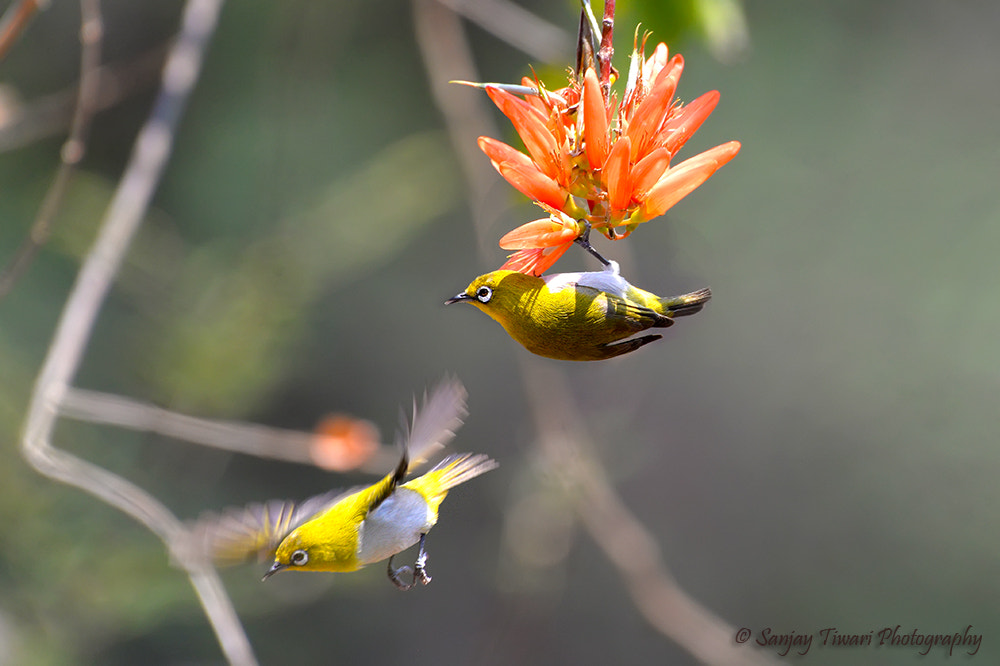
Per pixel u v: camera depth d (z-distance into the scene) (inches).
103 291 228.8
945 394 585.3
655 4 237.6
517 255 166.2
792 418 613.0
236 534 175.5
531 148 146.3
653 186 144.9
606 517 380.8
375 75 585.3
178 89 260.1
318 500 180.5
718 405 614.9
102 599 430.3
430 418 172.7
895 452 595.8
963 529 576.1
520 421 620.4
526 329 161.3
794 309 603.8
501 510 606.9
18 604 421.7
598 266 373.1
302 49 512.7
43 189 524.7
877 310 599.5
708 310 598.2
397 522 170.9
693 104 149.6
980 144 586.2
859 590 589.3
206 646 478.0
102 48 557.6
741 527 613.0
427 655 584.1
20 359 475.2
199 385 436.1
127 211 241.0
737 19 244.2
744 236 595.5
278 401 595.2
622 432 531.5
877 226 596.7
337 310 613.3
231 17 559.2
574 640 576.7
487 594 595.8
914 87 595.8
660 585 373.1
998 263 579.2
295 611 560.4
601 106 142.1
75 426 467.8
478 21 283.3
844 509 604.4
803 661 577.9
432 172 492.4
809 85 595.2
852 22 596.7
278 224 513.0
